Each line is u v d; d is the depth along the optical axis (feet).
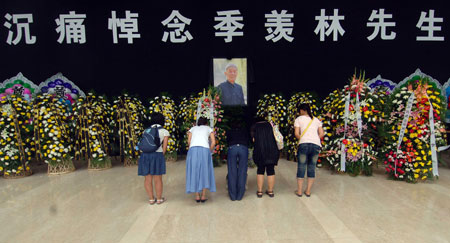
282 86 22.26
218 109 18.61
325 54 21.97
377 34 21.70
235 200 12.58
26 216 11.17
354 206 11.76
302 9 21.57
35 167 19.30
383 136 15.76
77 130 18.16
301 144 12.62
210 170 12.11
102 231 9.81
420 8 21.39
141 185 15.05
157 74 22.25
